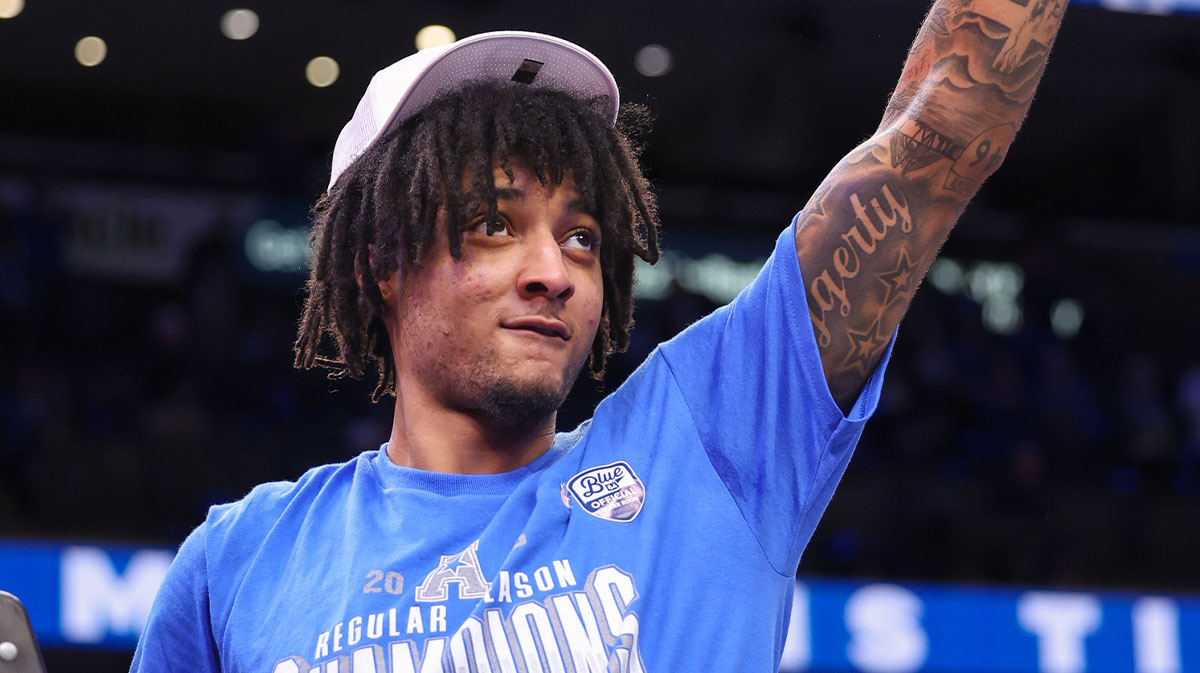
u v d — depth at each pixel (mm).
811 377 2973
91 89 26578
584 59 3211
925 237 3072
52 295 21641
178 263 23297
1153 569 19062
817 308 3037
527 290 2951
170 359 21062
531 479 3002
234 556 3098
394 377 3480
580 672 2688
